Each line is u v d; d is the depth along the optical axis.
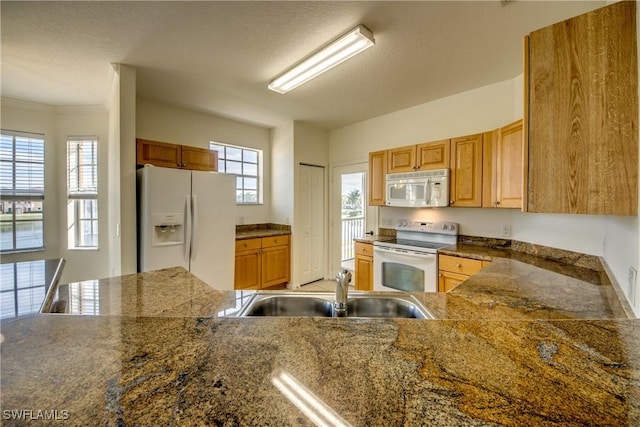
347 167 4.34
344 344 0.70
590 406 0.47
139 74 2.61
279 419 0.45
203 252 2.92
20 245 3.26
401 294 1.38
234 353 0.65
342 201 4.43
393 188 3.27
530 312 1.10
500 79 2.74
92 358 0.62
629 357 0.62
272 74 2.61
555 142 1.14
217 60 2.36
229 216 3.15
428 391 0.51
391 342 0.70
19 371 0.57
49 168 3.40
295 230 4.16
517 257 2.30
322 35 2.02
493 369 0.58
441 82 2.80
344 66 2.48
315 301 1.44
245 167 4.38
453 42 2.11
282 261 4.06
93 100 3.26
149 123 3.30
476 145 2.68
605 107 1.04
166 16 1.80
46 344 0.68
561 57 1.12
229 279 3.15
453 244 3.10
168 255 2.65
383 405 0.48
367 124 4.05
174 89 2.96
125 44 2.12
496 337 0.73
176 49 2.19
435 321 0.84
